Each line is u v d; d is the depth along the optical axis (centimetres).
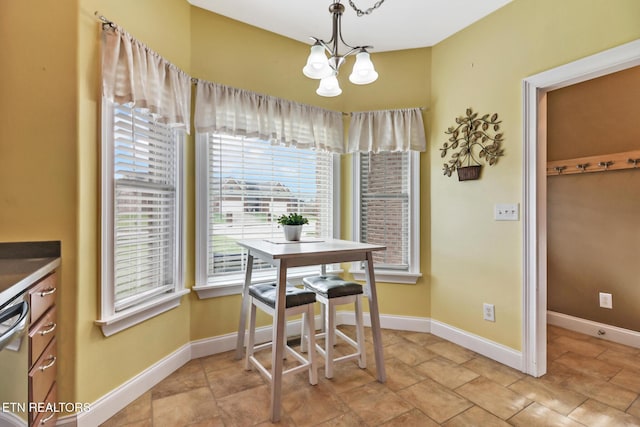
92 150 160
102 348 165
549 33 204
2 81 145
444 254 271
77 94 152
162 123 198
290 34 268
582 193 281
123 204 180
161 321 205
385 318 294
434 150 280
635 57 169
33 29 148
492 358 233
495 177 233
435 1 224
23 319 109
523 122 215
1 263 136
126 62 167
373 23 250
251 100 246
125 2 177
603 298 269
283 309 173
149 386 193
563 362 229
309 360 196
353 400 182
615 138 258
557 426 161
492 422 164
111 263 169
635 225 253
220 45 240
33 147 148
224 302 245
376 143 286
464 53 255
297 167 284
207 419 166
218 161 245
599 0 182
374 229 301
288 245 202
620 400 183
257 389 194
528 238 212
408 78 287
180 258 220
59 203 150
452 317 265
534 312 209
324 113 284
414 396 186
